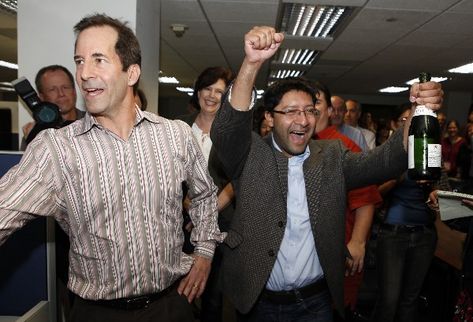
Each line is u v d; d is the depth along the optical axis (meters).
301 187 1.43
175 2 3.55
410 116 1.18
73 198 1.06
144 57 2.89
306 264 1.44
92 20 1.09
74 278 1.15
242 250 1.40
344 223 1.44
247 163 1.41
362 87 10.03
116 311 1.14
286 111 1.39
